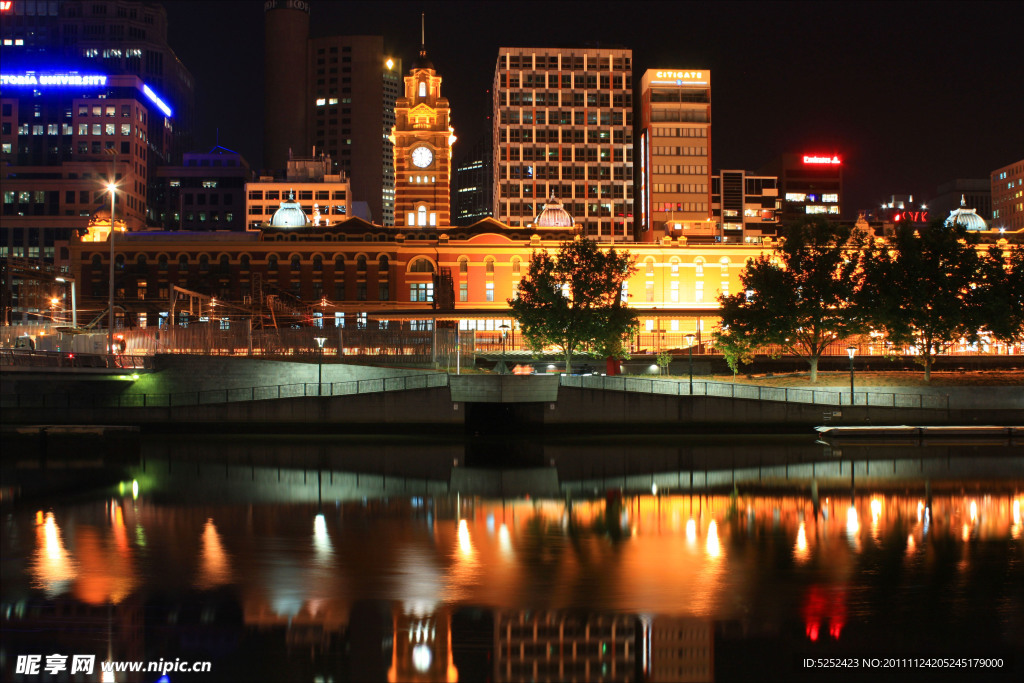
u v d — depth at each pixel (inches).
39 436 2445.9
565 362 4133.9
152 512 1658.5
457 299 6195.9
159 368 2947.8
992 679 896.3
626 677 896.9
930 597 1137.4
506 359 4237.2
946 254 3302.2
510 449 2593.5
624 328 3816.4
